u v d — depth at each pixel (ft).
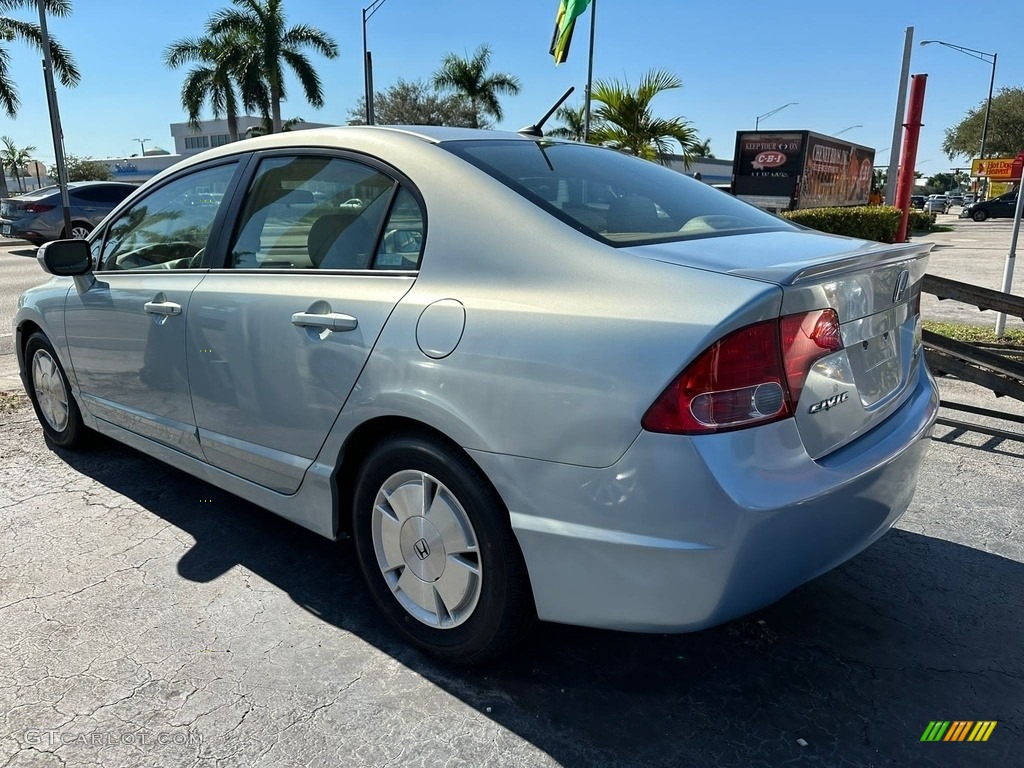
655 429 6.13
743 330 6.08
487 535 7.29
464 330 7.19
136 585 9.75
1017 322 27.81
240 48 96.02
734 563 6.22
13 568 10.12
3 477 13.09
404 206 8.25
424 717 7.47
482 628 7.60
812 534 6.63
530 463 6.76
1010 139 170.40
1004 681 8.03
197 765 6.84
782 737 7.23
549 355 6.64
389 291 7.96
